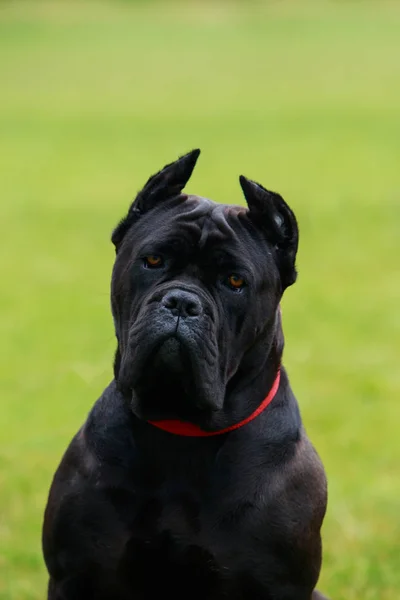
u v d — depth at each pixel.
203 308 5.61
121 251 6.14
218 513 5.98
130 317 5.93
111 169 32.53
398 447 11.46
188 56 60.19
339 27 69.06
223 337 5.79
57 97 48.69
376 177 30.89
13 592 8.26
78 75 54.38
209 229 5.88
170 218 6.03
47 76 54.19
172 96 48.88
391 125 40.91
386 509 9.81
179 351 5.52
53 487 6.21
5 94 49.44
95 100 47.84
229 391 6.03
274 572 6.03
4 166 33.12
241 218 6.10
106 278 19.78
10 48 62.34
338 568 8.59
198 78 53.69
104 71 55.41
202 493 6.00
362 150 35.69
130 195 28.36
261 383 6.16
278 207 6.13
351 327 16.66
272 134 39.28
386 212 25.95
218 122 42.09
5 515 9.55
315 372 14.27
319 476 6.27
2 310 17.44
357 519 9.59
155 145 37.06
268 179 30.59
